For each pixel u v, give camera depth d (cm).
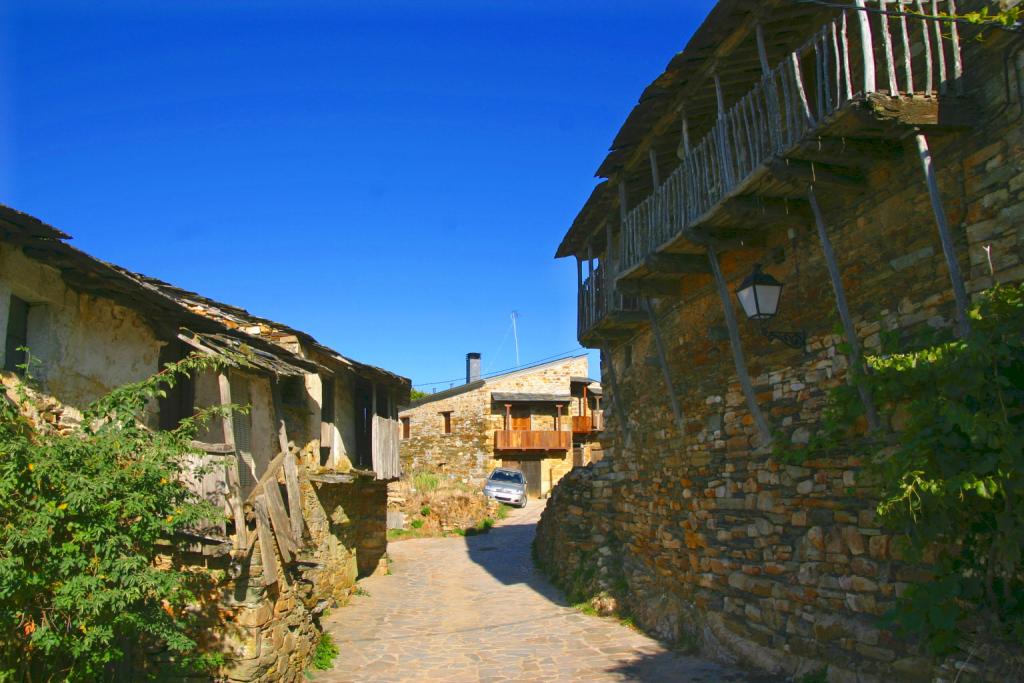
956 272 521
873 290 648
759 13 685
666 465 1064
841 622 667
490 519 2553
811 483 724
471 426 3500
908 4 616
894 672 602
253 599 781
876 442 624
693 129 922
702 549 933
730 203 705
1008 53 519
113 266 713
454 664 956
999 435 450
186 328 865
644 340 1187
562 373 3606
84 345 720
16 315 659
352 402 1502
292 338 1202
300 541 911
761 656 779
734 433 870
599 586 1223
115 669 691
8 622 509
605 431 1385
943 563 510
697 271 898
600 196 1146
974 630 501
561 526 1492
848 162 619
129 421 607
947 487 458
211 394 934
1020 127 507
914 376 508
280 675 822
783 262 786
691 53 766
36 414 632
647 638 998
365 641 1103
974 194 542
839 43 712
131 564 540
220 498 769
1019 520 443
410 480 2767
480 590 1506
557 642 1031
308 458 1242
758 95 682
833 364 703
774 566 775
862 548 650
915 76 611
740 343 798
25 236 607
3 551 496
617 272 1128
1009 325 458
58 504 527
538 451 3506
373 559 1684
